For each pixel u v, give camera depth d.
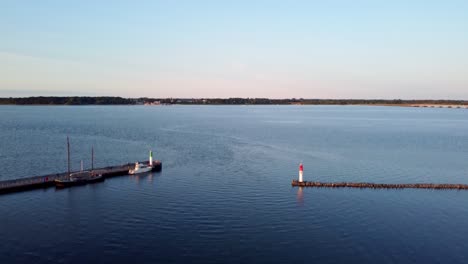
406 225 57.88
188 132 190.12
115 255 47.03
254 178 86.12
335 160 111.00
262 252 48.06
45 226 56.03
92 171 88.00
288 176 88.88
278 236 52.88
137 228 55.22
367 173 93.88
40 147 131.12
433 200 71.12
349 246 50.16
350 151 128.50
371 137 173.12
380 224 58.09
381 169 98.81
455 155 121.56
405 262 46.19
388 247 50.09
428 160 112.25
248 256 47.00
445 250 49.56
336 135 181.88
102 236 52.41
